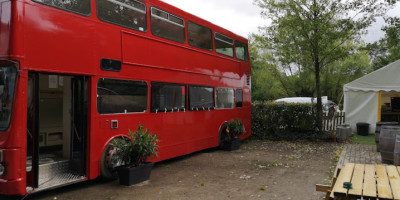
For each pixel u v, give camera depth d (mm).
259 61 35750
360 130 15703
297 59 14766
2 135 5355
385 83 15680
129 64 7488
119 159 7066
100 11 6789
